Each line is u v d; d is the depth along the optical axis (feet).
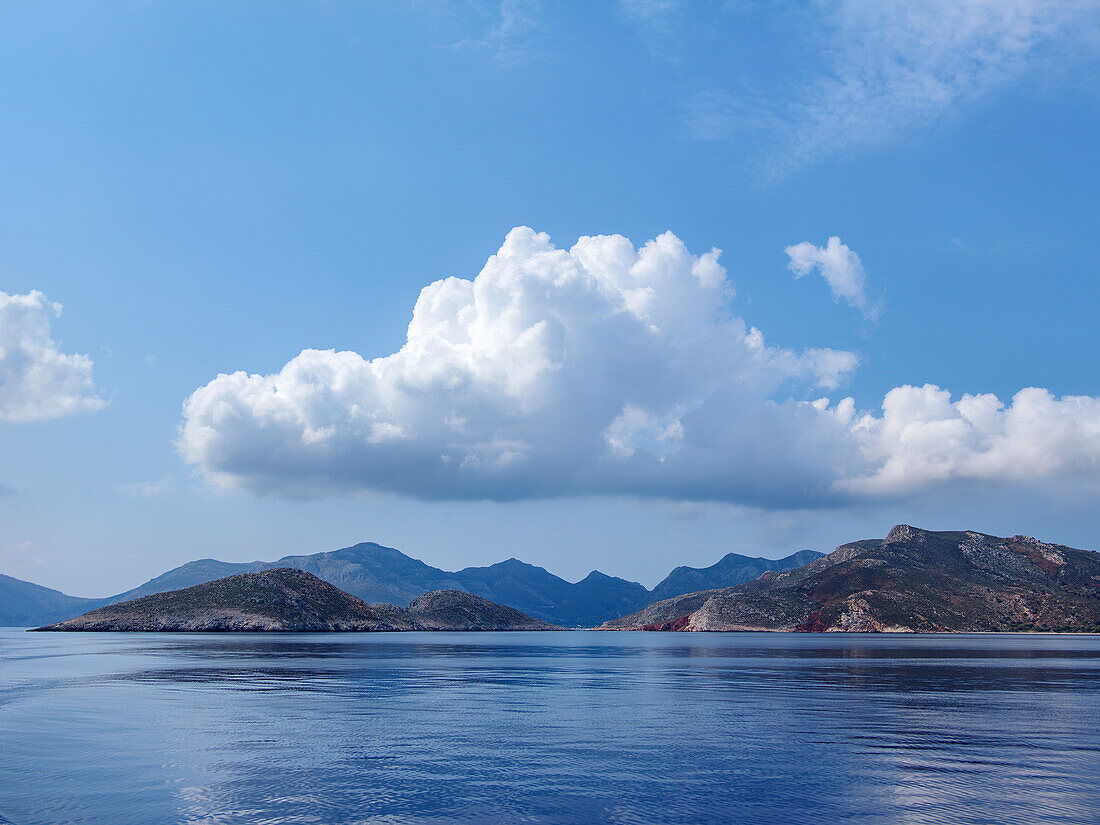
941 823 87.15
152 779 106.32
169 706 181.47
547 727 153.58
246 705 185.06
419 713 173.17
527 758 121.49
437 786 103.19
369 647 529.04
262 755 122.83
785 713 174.91
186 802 95.04
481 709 181.27
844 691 224.53
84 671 282.15
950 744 133.69
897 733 146.10
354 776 108.58
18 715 165.78
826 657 419.95
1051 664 349.61
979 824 86.58
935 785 103.60
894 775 109.40
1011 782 105.09
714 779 107.34
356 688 229.25
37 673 272.51
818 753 125.59
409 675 280.10
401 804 94.68
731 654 462.19
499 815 90.48
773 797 98.07
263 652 432.25
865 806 93.97
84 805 93.61
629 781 106.11
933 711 177.88
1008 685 241.76
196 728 149.69
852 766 115.44
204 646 505.25
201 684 235.20
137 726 151.53
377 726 153.89
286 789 101.35
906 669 317.42
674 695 214.28
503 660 391.24
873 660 387.96
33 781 104.88
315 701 194.49
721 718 166.81
